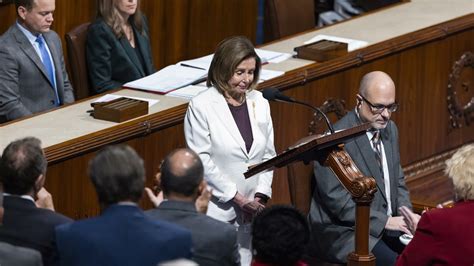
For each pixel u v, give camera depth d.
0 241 12.62
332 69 20.66
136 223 11.68
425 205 19.92
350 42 21.81
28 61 20.23
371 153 18.14
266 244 11.39
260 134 17.16
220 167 16.98
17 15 20.38
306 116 20.41
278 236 11.36
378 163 18.30
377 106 17.80
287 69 20.31
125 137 17.55
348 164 14.56
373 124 17.91
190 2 25.36
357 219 14.63
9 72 20.00
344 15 27.70
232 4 26.22
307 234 11.54
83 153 17.00
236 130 16.92
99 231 11.60
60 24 22.94
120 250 11.55
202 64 20.62
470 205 14.47
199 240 12.52
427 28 22.95
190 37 25.62
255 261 11.57
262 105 17.33
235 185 16.95
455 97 23.70
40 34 20.56
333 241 17.91
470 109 24.17
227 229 12.68
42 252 12.70
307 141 14.23
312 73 20.25
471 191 14.41
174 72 20.19
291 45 22.22
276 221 11.45
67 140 16.88
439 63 23.20
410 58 22.50
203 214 12.77
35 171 12.85
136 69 21.86
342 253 17.84
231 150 16.86
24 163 12.77
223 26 26.20
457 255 14.31
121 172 11.70
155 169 18.23
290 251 11.38
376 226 17.72
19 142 12.96
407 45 22.20
